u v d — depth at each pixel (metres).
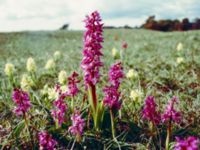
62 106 0.47
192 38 2.22
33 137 0.49
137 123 0.55
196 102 0.66
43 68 1.14
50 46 2.36
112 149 0.49
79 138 0.47
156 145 0.49
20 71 1.14
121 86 0.79
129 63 1.22
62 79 0.64
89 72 0.46
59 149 0.48
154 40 2.47
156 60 1.29
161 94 0.71
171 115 0.42
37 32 3.66
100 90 0.75
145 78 0.94
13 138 0.50
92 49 0.46
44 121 0.53
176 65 1.08
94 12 0.45
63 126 0.50
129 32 3.90
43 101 0.60
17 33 3.52
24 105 0.46
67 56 1.45
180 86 0.84
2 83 0.84
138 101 0.56
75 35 3.57
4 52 1.94
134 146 0.49
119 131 0.52
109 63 1.25
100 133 0.50
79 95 0.65
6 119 0.58
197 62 1.17
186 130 0.52
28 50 2.04
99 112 0.49
